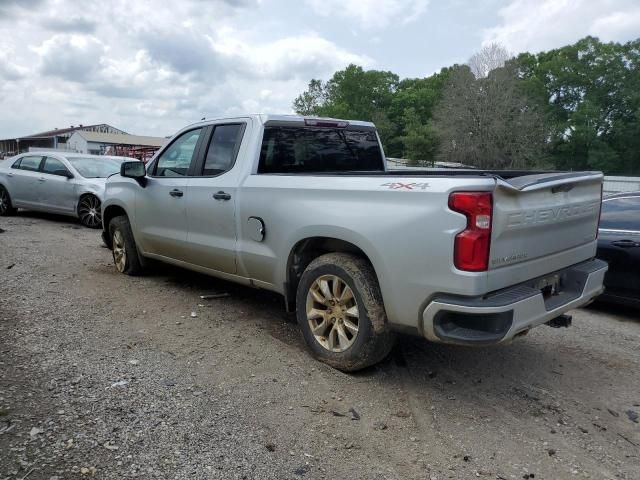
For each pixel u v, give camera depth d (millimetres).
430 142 76438
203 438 3064
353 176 3912
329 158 5328
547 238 3748
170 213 5602
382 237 3582
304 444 3084
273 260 4469
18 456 2779
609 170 77812
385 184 3645
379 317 3756
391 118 98375
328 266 4004
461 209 3217
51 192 11633
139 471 2729
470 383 4023
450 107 73188
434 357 4469
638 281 5852
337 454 3010
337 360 4008
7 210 12758
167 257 5906
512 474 2916
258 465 2857
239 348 4445
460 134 71562
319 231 4012
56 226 11281
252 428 3209
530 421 3506
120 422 3166
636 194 6270
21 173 12359
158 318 5113
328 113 95500
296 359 4258
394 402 3648
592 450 3199
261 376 3920
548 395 3900
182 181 5445
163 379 3773
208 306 5566
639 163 80875
